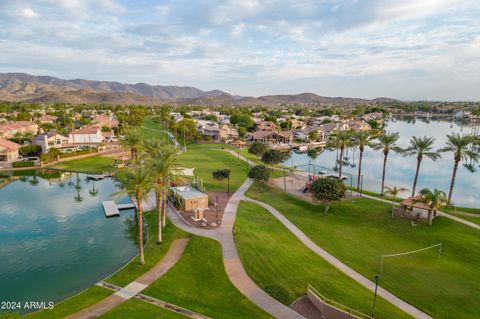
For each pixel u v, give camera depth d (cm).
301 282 3198
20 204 6284
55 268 3819
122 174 3703
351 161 11581
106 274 3684
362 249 4112
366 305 2805
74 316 2706
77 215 5669
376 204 5734
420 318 2705
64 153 10225
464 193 7594
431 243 4238
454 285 3266
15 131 13575
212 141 14850
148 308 2812
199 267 3575
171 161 4278
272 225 4838
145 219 5272
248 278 3347
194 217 5019
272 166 9194
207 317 2675
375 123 19362
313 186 5416
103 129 15812
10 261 3988
